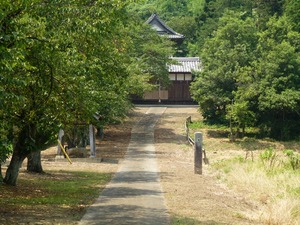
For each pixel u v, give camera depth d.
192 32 107.88
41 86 18.25
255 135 59.97
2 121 17.77
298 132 59.59
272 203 21.02
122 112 49.34
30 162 29.80
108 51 19.73
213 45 63.72
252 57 61.66
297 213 18.89
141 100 82.50
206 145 54.91
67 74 18.17
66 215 16.36
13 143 24.39
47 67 17.67
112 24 16.98
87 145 49.03
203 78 61.22
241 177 27.58
